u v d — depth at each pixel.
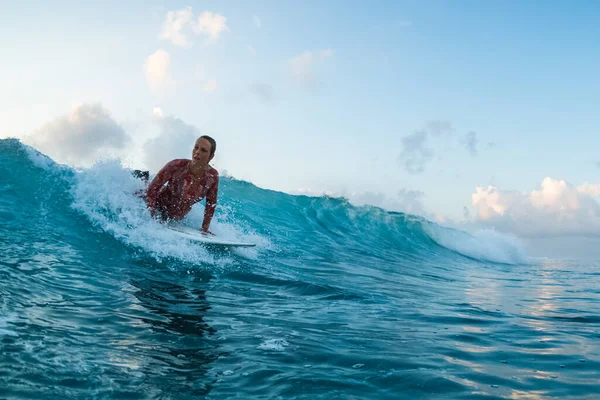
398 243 13.90
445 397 2.16
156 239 5.98
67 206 6.23
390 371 2.49
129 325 2.98
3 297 3.16
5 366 2.09
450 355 2.86
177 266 5.34
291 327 3.33
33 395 1.87
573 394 2.25
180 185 6.42
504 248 16.59
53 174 6.92
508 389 2.30
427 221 15.89
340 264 8.11
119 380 2.11
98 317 3.07
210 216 6.94
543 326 3.89
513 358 2.86
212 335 2.97
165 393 2.02
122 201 6.52
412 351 2.90
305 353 2.71
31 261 4.33
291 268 6.60
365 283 6.15
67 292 3.61
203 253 6.08
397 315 4.08
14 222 5.48
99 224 5.96
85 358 2.32
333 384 2.24
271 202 13.41
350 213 14.92
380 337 3.22
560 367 2.70
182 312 3.49
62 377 2.07
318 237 11.48
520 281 8.53
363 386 2.25
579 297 6.05
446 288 6.65
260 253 7.34
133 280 4.38
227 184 13.73
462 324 3.84
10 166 6.75
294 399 2.04
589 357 2.92
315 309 4.07
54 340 2.51
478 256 15.37
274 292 4.73
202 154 6.28
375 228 14.56
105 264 4.83
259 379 2.26
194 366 2.38
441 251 14.48
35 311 3.01
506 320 4.11
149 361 2.39
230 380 2.23
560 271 11.70
